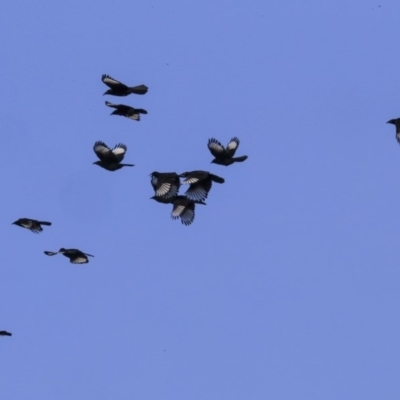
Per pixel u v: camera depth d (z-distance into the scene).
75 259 61.62
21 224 62.31
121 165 59.25
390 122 60.47
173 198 59.53
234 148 59.25
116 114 59.38
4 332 63.28
